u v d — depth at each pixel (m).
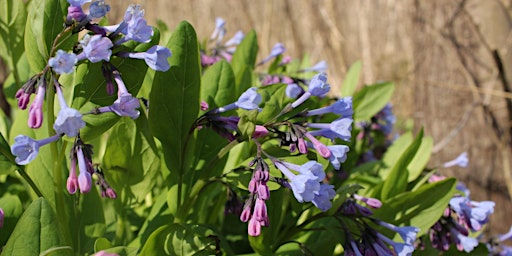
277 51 0.57
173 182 0.43
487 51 1.09
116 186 0.43
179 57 0.41
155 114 0.41
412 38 1.14
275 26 1.25
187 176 0.44
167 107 0.41
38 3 0.36
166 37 0.56
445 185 0.44
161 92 0.40
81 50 0.35
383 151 0.60
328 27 1.22
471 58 1.10
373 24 1.18
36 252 0.34
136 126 0.42
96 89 0.38
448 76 1.11
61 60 0.32
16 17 0.45
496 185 1.06
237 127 0.39
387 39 1.16
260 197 0.35
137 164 0.43
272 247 0.42
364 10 1.19
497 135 1.06
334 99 0.55
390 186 0.45
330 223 0.45
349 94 0.60
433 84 1.11
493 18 1.09
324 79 0.38
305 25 1.24
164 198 0.44
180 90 0.41
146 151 0.43
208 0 1.27
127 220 0.48
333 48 1.21
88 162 0.34
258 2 1.26
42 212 0.34
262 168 0.35
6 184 0.50
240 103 0.37
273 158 0.36
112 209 0.47
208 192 0.44
